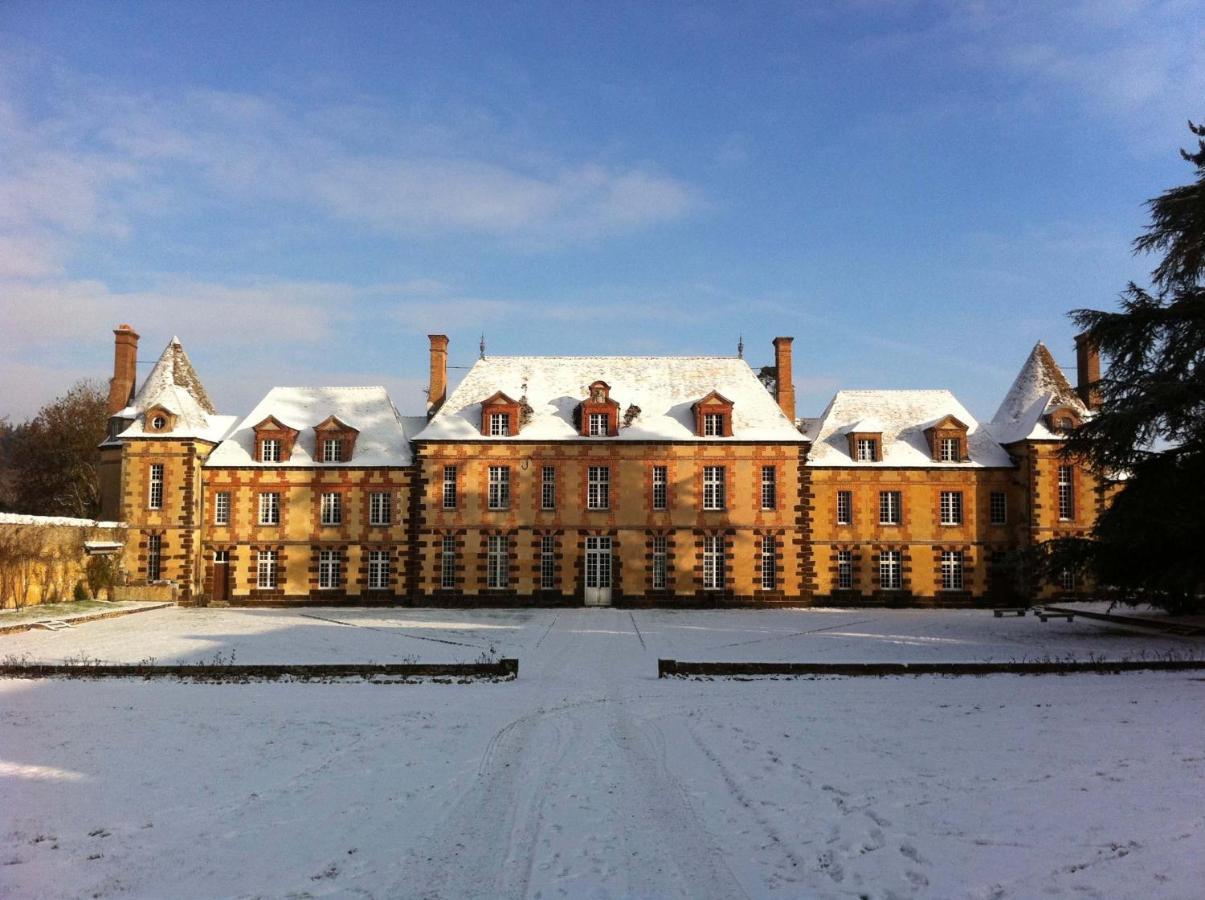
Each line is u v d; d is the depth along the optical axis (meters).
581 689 19.80
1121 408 30.28
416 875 8.68
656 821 10.23
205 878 8.67
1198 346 29.83
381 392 53.44
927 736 14.38
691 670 21.64
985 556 49.16
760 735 14.66
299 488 49.03
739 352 53.12
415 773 12.46
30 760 13.21
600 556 47.94
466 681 20.86
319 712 16.98
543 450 48.34
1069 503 47.66
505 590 47.56
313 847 9.49
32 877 8.70
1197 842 9.16
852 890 8.11
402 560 48.66
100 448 52.75
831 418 52.41
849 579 49.06
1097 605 43.84
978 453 50.44
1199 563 29.45
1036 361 52.06
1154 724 15.10
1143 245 31.62
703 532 47.91
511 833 9.88
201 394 52.03
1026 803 10.59
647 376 51.75
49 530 42.00
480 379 51.41
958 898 7.89
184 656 26.56
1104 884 8.12
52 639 31.36
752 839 9.55
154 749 13.91
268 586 48.72
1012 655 26.41
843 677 21.09
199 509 48.78
